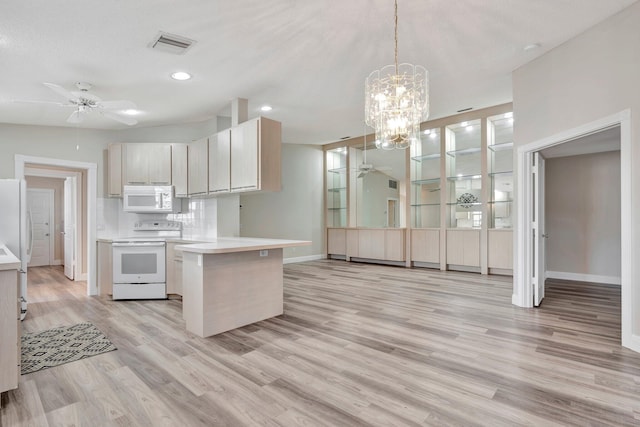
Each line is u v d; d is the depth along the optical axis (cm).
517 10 269
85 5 231
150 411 196
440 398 205
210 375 238
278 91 423
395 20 264
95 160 513
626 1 261
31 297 477
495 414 189
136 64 324
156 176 501
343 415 190
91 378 236
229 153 426
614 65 279
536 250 398
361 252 771
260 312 358
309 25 277
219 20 262
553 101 343
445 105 540
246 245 340
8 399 210
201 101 434
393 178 779
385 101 302
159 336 316
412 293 473
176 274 450
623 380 223
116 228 529
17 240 374
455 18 278
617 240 534
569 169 571
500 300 432
